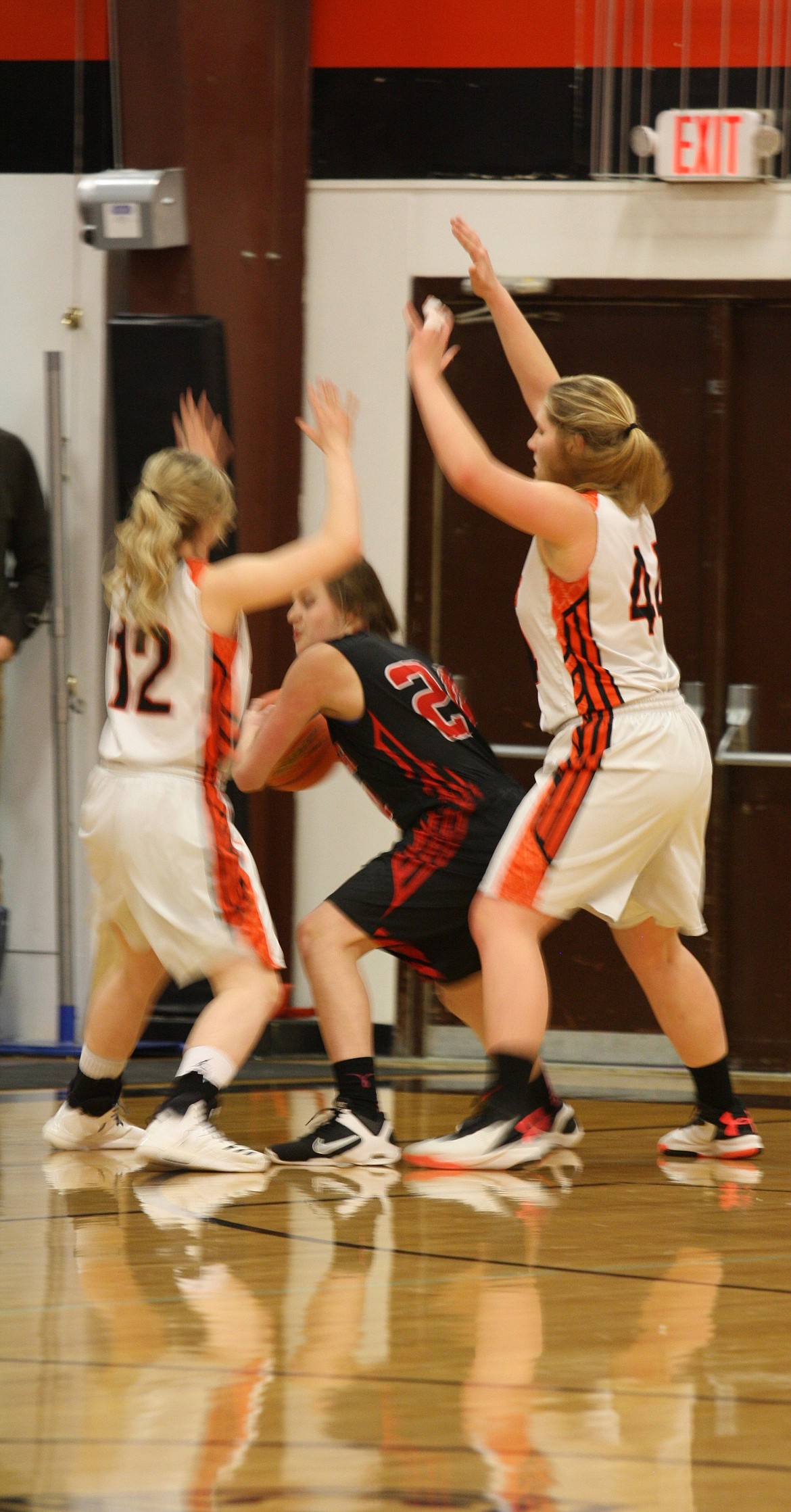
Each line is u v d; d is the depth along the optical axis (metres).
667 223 14.84
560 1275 6.27
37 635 15.53
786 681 14.91
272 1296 5.88
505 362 15.30
